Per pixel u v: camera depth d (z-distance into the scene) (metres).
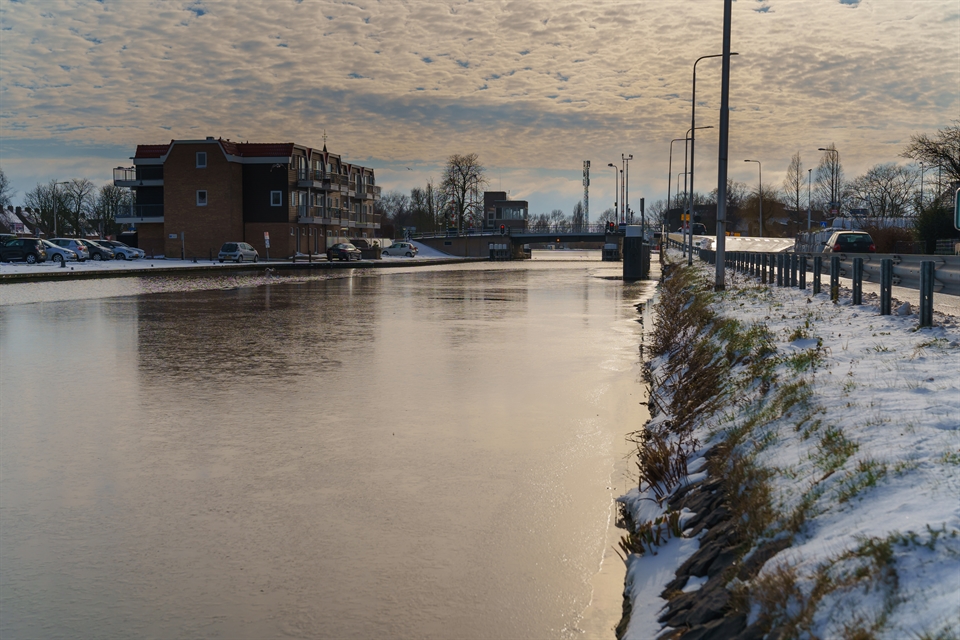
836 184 96.38
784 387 8.71
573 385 14.41
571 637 5.48
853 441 6.30
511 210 130.75
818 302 17.25
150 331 21.67
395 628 5.58
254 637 5.44
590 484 8.79
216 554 6.81
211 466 9.30
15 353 17.58
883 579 4.09
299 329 22.52
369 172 110.88
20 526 7.42
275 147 79.44
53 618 5.69
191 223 77.56
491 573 6.50
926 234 55.34
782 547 5.11
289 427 11.13
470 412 12.18
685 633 4.88
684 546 6.29
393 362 16.77
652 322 24.69
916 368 8.64
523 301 33.31
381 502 8.15
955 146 58.44
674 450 8.75
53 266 52.06
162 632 5.49
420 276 56.16
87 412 11.91
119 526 7.43
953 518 4.49
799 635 4.06
